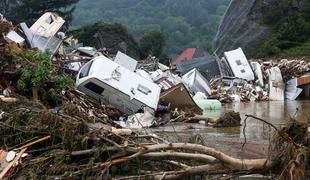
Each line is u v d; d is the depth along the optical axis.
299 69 45.22
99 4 194.50
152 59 44.72
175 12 180.12
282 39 84.62
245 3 101.00
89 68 21.06
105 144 10.30
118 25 81.75
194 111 24.25
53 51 27.09
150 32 84.62
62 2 84.50
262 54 83.75
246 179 10.01
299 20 85.75
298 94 42.03
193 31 163.38
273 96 41.66
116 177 9.91
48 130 10.86
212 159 9.66
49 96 17.14
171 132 18.05
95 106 19.67
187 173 9.61
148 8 184.62
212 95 38.84
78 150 10.33
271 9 94.50
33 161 10.22
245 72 46.69
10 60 17.58
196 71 38.06
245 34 94.88
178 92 23.62
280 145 9.71
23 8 82.31
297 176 9.09
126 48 77.88
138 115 20.05
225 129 19.58
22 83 16.80
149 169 10.33
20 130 11.03
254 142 15.53
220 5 183.12
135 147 10.14
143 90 21.30
